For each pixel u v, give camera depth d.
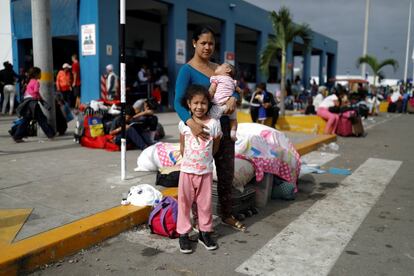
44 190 4.84
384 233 4.21
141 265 3.36
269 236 4.07
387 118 20.28
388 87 37.41
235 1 21.00
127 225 4.06
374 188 6.04
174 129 10.84
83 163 6.33
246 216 4.64
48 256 3.33
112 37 14.16
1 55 17.09
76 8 14.00
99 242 3.77
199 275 3.22
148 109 7.64
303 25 15.09
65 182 5.20
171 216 3.89
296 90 24.73
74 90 14.41
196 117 3.57
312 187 6.07
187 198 3.65
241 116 12.92
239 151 4.88
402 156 8.80
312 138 10.35
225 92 3.63
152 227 3.97
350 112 11.95
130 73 20.42
